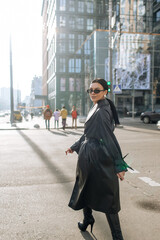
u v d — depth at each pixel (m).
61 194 4.19
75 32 58.47
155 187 4.62
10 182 4.88
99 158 2.31
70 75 58.41
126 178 5.23
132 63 35.97
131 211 3.51
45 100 86.25
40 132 15.48
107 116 2.28
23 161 6.85
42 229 2.94
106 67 36.81
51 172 5.66
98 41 36.81
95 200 2.35
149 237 2.78
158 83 37.00
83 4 58.62
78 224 2.94
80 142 2.69
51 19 68.44
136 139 11.74
